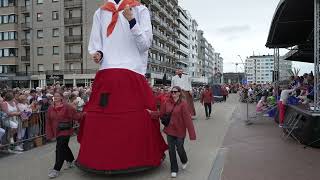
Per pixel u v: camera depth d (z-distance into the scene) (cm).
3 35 6197
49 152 998
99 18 745
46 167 828
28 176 753
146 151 720
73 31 5812
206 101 1834
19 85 6028
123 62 714
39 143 1099
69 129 758
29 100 1271
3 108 980
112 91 706
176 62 10056
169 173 755
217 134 1275
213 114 2095
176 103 746
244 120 1712
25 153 986
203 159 880
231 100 4078
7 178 739
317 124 959
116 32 720
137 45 718
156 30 7725
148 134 729
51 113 759
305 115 1006
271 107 1828
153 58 7644
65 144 761
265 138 1158
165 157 855
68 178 733
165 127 750
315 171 735
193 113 1769
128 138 698
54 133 759
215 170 764
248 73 8694
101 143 698
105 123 701
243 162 827
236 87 7538
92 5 5681
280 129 1367
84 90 1667
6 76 6106
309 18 1383
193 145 1062
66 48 5856
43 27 5975
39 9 5991
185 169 786
